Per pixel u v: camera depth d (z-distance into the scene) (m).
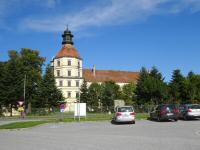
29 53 82.38
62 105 42.94
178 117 39.03
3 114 71.56
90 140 19.44
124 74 137.38
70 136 22.19
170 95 88.44
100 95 93.19
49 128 30.39
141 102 86.44
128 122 35.03
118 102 63.78
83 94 93.25
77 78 115.19
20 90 70.81
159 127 28.52
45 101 75.44
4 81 69.94
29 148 16.30
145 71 90.56
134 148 15.63
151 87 85.00
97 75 131.50
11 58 78.25
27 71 77.31
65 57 114.25
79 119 39.94
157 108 37.28
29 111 71.50
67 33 116.50
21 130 29.36
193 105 38.31
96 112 75.81
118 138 20.33
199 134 22.00
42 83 76.25
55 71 115.25
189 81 92.00
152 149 15.17
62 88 113.44
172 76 92.00
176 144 16.86
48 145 17.34
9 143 18.66
